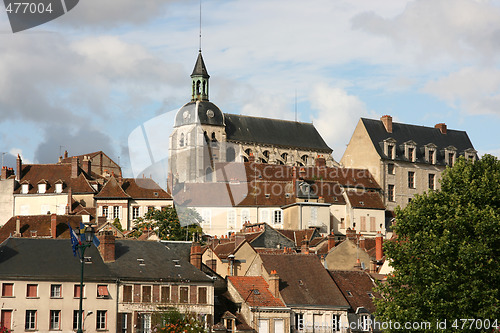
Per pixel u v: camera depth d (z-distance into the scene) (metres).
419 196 89.56
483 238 82.75
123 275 91.69
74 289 89.50
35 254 91.00
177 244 99.75
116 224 145.00
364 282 105.25
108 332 89.88
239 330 93.19
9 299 87.19
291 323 96.25
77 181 163.25
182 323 80.38
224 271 104.56
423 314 82.44
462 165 90.31
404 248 86.31
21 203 162.12
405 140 193.12
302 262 103.06
